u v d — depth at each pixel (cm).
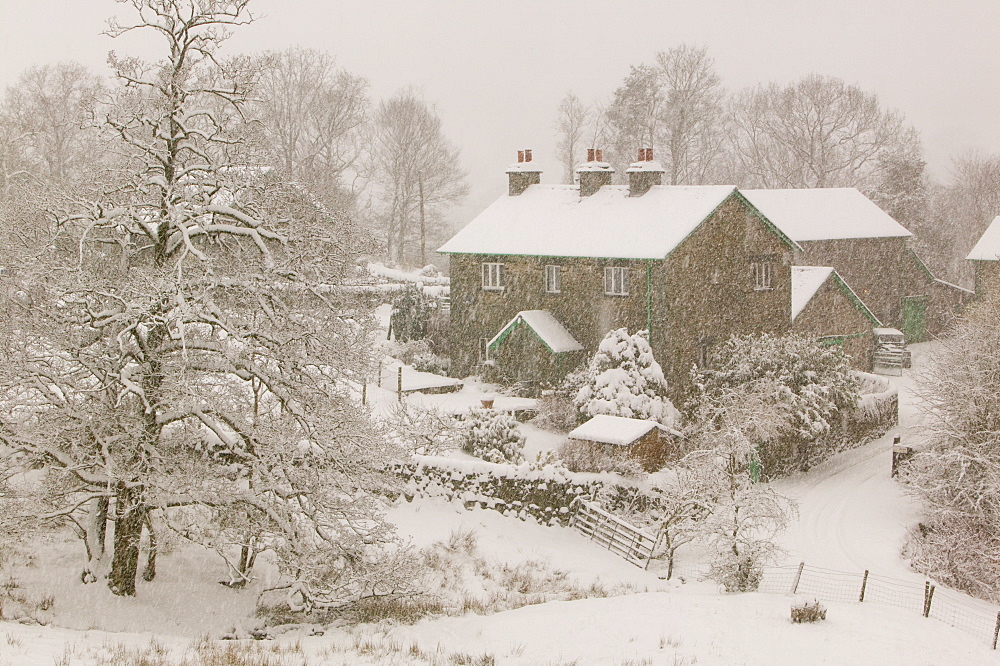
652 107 8669
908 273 6512
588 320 4112
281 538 1869
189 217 1727
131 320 1645
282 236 1758
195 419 1834
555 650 1623
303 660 1504
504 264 4403
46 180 2036
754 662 1498
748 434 3322
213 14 1716
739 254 4212
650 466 3188
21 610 1697
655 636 1667
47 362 1642
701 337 4034
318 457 1830
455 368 4600
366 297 1962
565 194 4600
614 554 2698
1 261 1642
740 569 2306
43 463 1728
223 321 1666
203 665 1371
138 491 1748
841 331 5069
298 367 1747
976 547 2691
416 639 1762
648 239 3950
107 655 1399
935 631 1770
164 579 2017
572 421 3634
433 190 8050
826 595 2345
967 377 3002
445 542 2431
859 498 3278
